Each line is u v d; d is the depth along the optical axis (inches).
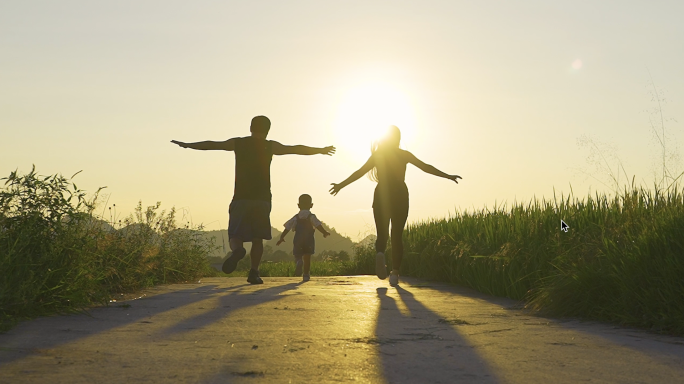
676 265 161.9
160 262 326.3
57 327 149.2
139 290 263.3
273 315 174.7
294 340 134.2
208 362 111.3
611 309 172.7
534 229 263.0
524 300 229.6
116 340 131.9
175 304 201.9
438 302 224.1
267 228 275.9
